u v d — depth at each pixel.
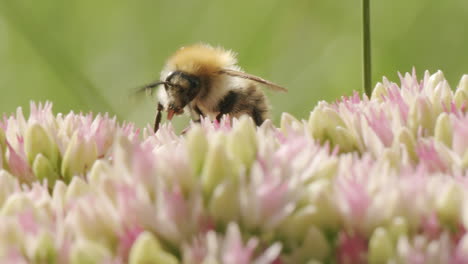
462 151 0.20
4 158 0.21
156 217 0.18
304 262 0.18
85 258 0.18
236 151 0.18
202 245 0.18
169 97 0.23
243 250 0.18
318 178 0.19
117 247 0.18
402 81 0.21
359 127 0.20
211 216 0.18
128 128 0.21
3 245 0.18
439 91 0.21
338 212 0.18
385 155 0.20
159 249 0.18
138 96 0.23
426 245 0.18
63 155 0.21
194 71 0.23
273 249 0.18
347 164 0.19
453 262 0.18
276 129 0.20
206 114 0.23
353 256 0.18
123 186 0.18
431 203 0.18
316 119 0.20
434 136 0.20
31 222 0.18
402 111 0.21
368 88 0.22
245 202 0.18
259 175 0.18
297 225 0.18
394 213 0.18
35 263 0.18
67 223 0.19
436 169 0.20
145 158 0.18
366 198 0.18
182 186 0.18
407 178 0.19
